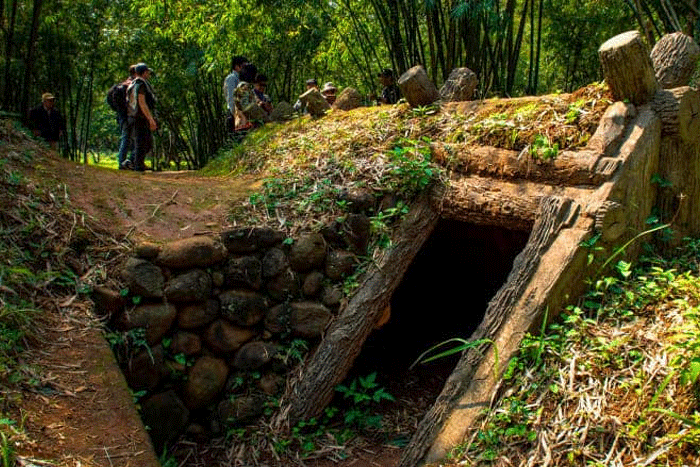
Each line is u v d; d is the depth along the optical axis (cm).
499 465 270
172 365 385
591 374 288
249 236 417
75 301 354
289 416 396
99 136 2464
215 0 959
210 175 675
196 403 393
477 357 315
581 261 330
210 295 402
